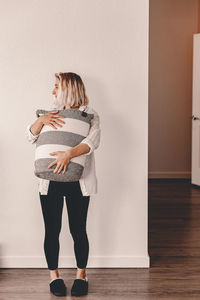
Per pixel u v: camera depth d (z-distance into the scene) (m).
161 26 6.04
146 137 2.75
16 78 2.68
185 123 6.20
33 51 2.67
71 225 2.40
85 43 2.67
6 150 2.74
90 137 2.31
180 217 4.11
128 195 2.79
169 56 6.09
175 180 6.13
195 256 3.03
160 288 2.49
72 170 2.23
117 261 2.81
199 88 5.47
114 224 2.81
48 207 2.36
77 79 2.37
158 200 4.84
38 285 2.54
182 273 2.71
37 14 2.64
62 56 2.68
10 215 2.79
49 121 2.28
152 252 3.11
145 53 2.68
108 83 2.70
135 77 2.70
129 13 2.65
